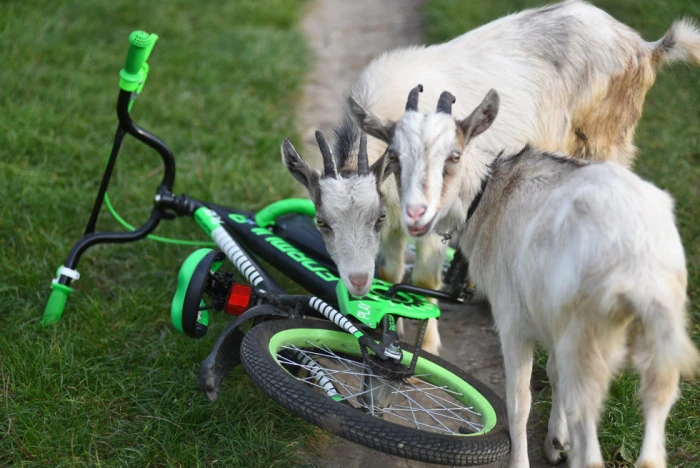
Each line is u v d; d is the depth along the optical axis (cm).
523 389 311
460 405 357
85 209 521
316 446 349
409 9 900
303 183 365
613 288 253
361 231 341
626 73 446
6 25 751
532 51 440
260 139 625
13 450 330
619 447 336
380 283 370
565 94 442
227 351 333
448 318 454
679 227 502
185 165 584
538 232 286
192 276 352
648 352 260
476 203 335
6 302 427
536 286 284
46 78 687
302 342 332
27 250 474
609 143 464
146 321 429
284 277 462
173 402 363
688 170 572
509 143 431
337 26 877
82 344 401
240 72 729
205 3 887
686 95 669
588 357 264
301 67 761
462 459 277
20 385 365
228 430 346
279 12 870
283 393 285
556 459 337
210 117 652
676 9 770
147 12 837
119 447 337
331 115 687
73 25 788
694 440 341
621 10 780
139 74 416
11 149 571
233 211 436
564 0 475
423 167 314
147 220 485
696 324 410
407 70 421
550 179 305
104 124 630
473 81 430
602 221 262
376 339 341
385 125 339
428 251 403
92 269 474
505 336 312
